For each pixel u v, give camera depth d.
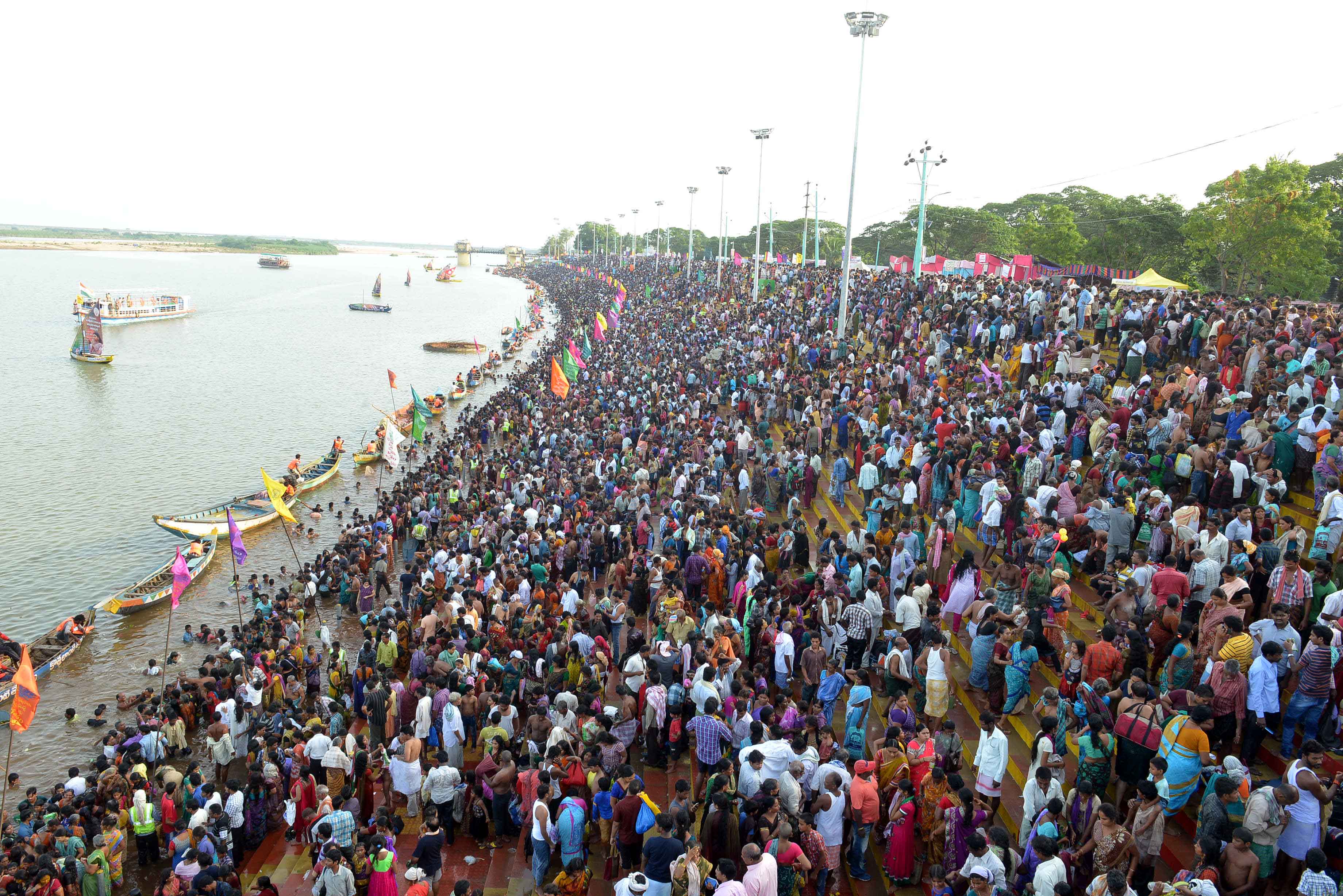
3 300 120.31
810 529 24.20
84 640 25.39
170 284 172.75
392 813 14.88
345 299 153.38
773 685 15.64
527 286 189.00
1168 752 9.99
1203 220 57.28
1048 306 31.66
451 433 51.31
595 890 12.44
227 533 33.81
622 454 31.73
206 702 20.69
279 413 56.22
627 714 15.20
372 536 29.69
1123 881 8.54
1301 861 8.97
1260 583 13.23
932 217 114.88
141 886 15.80
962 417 22.52
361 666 19.61
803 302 50.38
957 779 10.45
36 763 19.91
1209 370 21.30
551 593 21.02
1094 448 19.83
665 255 163.75
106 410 54.91
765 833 10.27
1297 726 11.29
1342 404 17.45
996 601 15.07
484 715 16.44
